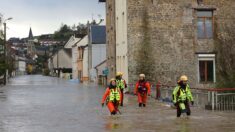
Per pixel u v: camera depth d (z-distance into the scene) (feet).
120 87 86.69
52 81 289.12
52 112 76.54
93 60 263.90
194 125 56.49
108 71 187.93
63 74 410.31
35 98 114.11
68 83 243.60
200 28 139.23
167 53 137.90
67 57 433.48
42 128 55.52
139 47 137.28
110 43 180.65
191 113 71.41
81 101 102.27
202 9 138.82
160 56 137.80
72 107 86.22
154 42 137.59
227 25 135.33
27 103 97.35
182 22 138.41
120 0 151.64
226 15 139.33
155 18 137.59
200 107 81.15
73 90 157.48
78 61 326.03
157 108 82.74
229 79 88.84
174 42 138.21
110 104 70.54
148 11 137.49
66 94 131.85
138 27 137.28
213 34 139.13
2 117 68.95
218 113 71.36
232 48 107.24
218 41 133.80
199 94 82.23
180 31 138.31
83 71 301.22
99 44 264.72
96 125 57.82
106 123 59.88
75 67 355.56
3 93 139.33
